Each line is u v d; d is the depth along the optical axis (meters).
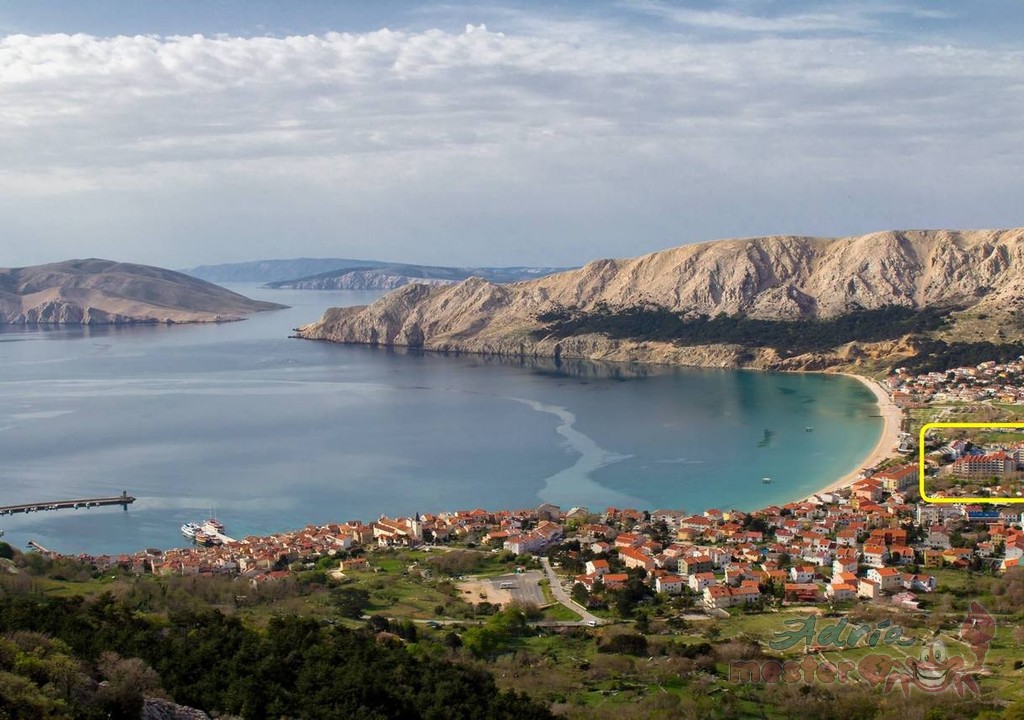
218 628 145.38
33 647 118.38
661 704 135.50
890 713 130.88
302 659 135.75
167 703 117.06
